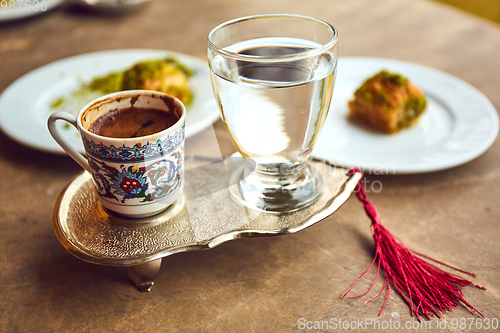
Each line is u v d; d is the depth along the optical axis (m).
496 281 0.34
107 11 0.73
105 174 0.33
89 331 0.32
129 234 0.34
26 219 0.39
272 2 0.78
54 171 0.43
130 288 0.34
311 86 0.33
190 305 0.33
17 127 0.45
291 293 0.34
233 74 0.32
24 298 0.34
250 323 0.32
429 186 0.41
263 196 0.36
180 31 0.68
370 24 0.69
